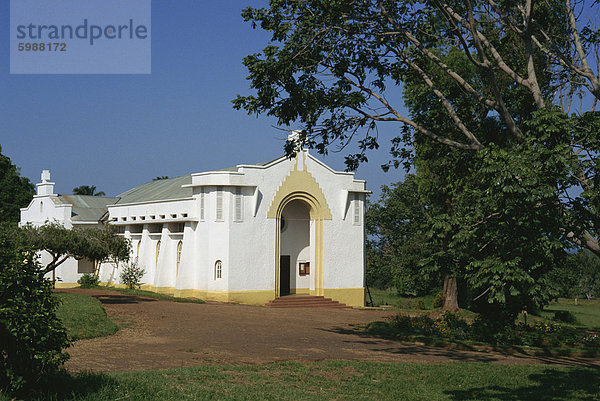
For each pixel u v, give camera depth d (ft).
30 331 32.04
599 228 41.29
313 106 60.23
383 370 53.11
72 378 37.65
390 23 58.75
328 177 136.26
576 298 233.14
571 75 59.31
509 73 54.54
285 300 127.65
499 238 45.91
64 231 99.30
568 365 62.44
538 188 39.70
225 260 123.44
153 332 71.00
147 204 144.15
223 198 125.08
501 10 57.82
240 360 54.08
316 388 44.68
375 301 186.19
